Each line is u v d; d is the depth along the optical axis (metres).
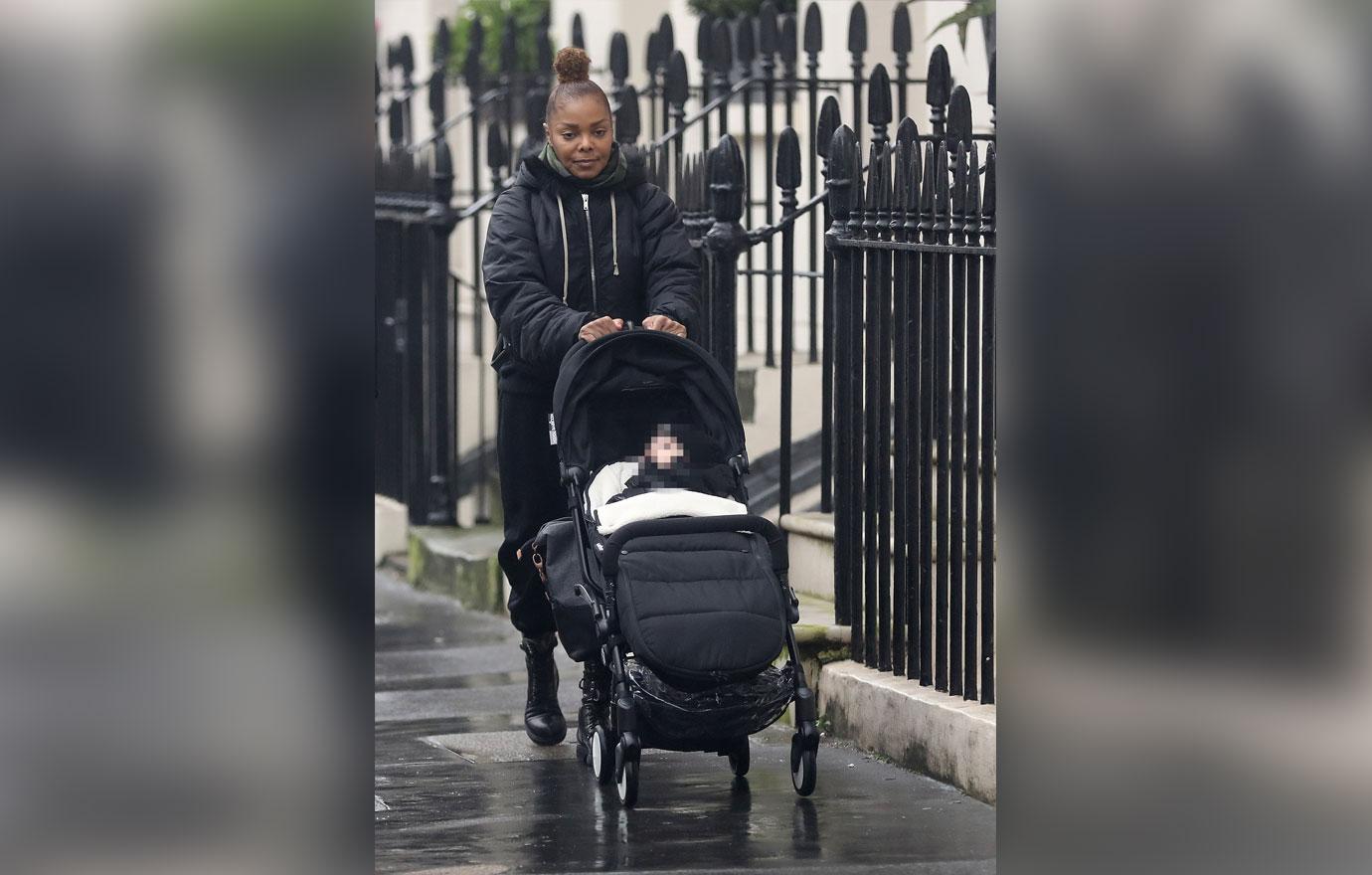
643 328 12.80
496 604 20.92
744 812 12.18
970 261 13.20
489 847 11.28
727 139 16.61
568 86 13.45
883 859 10.94
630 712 12.00
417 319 23.91
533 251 13.46
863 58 22.53
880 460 14.34
